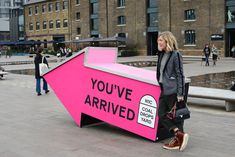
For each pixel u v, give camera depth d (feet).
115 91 23.68
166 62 19.49
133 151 20.13
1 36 356.38
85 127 26.17
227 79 61.62
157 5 167.32
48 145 21.63
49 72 27.66
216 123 26.78
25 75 73.36
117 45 177.06
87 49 25.43
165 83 19.60
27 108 34.55
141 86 22.20
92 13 203.21
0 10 398.62
